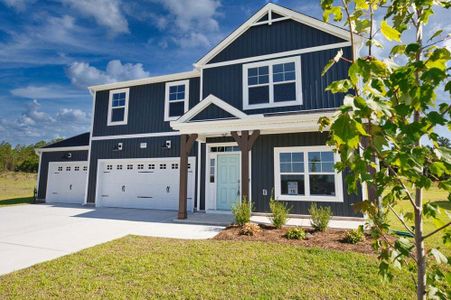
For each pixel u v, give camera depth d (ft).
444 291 4.72
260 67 33.76
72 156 48.98
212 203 35.14
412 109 4.17
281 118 26.09
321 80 30.50
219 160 35.47
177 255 16.66
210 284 12.60
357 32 5.54
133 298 11.41
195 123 28.81
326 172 29.71
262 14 34.04
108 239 21.31
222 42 35.37
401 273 13.03
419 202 4.81
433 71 3.79
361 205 5.21
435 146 4.24
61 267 14.90
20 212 36.01
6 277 13.66
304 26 32.17
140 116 43.16
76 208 40.63
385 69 4.11
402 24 5.42
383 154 4.30
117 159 43.29
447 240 4.74
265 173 31.86
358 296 11.37
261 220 27.76
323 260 15.19
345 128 3.79
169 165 40.14
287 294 11.59
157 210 38.50
